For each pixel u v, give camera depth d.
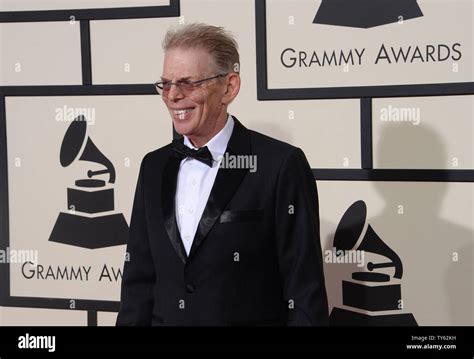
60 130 2.08
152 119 2.02
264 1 1.91
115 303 2.08
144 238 1.51
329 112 1.90
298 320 1.33
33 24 2.07
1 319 2.14
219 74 1.38
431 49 1.82
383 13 1.84
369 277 1.91
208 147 1.45
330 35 1.88
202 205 1.43
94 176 2.07
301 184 1.38
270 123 1.94
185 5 1.97
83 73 2.05
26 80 2.09
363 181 1.89
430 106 1.83
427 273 1.87
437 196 1.84
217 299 1.36
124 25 2.01
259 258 1.37
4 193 2.12
